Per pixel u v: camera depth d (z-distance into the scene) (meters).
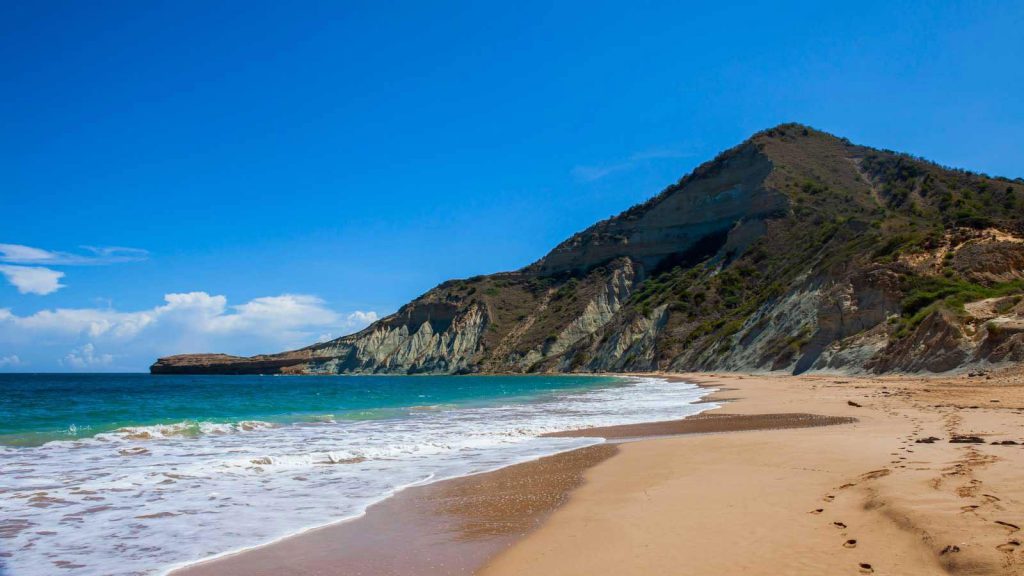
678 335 85.44
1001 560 5.12
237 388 65.12
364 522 8.16
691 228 120.31
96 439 16.88
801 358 51.22
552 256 141.62
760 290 84.94
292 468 12.31
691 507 8.15
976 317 36.00
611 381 66.00
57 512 8.79
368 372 138.12
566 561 6.29
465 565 6.36
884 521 6.66
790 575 5.43
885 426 15.69
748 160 115.38
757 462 11.31
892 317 44.94
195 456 13.91
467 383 77.38
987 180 83.19
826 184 100.44
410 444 15.73
